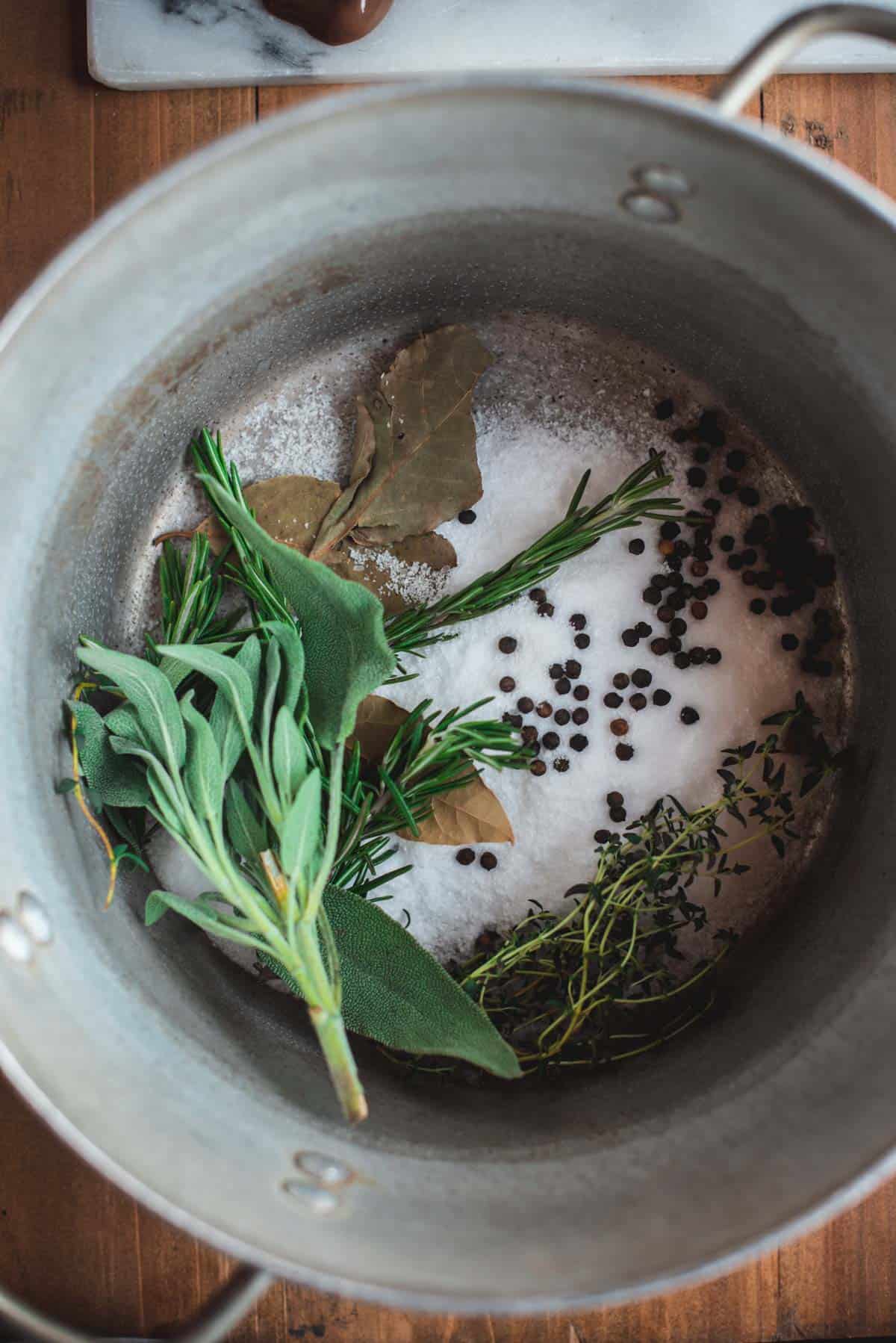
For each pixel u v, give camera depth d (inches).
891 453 20.6
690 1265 17.9
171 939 21.6
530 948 21.2
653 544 22.7
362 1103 18.9
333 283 20.9
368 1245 18.6
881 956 20.2
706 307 20.9
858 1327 22.2
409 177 19.1
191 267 19.3
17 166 22.7
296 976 19.2
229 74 22.5
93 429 20.0
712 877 22.5
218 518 21.7
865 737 22.5
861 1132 18.9
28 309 18.1
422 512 21.9
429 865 22.3
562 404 22.9
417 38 22.5
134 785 20.1
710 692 22.6
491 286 21.8
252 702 19.7
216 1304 17.9
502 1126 20.8
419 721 21.1
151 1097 19.2
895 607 21.9
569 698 22.6
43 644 20.1
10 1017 18.6
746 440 22.9
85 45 22.7
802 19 18.0
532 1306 17.7
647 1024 22.3
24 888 19.1
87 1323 22.1
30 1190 22.3
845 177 17.9
